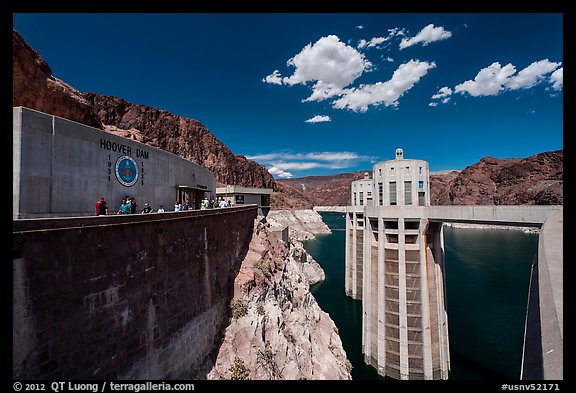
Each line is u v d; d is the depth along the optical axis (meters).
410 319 39.75
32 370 9.58
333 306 64.94
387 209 42.16
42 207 13.57
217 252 24.23
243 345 22.61
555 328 5.50
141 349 14.41
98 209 15.23
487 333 48.69
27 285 9.55
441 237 41.38
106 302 12.53
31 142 13.15
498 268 90.06
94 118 26.97
